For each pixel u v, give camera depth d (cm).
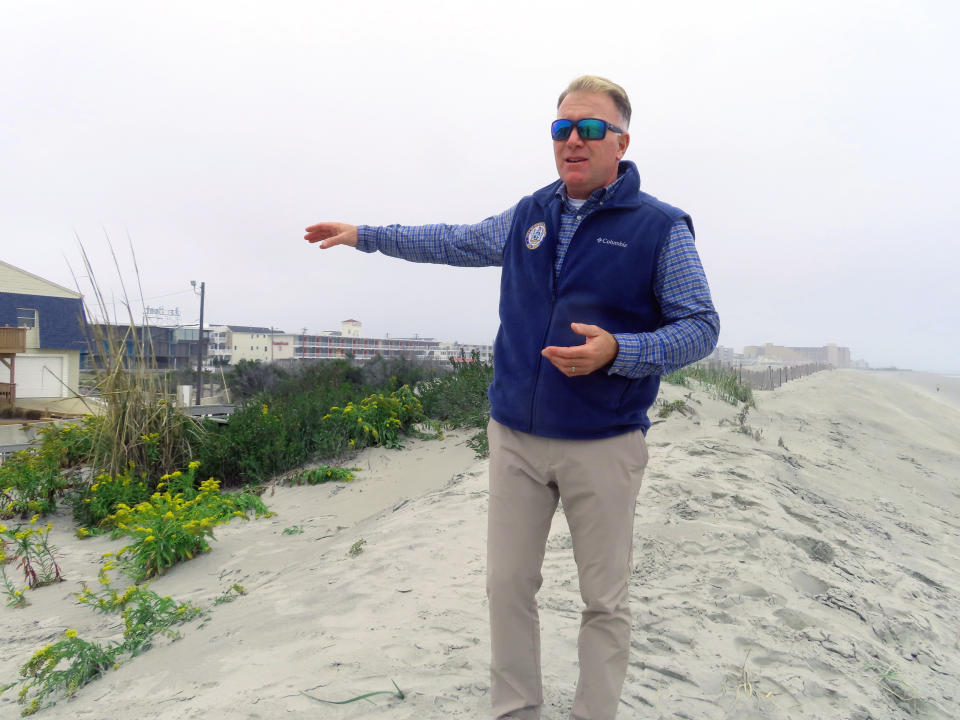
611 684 180
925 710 242
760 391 1797
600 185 187
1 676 326
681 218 179
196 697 241
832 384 2439
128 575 501
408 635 275
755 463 596
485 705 218
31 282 2786
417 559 382
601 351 158
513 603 190
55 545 620
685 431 750
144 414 775
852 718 228
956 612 353
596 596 181
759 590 326
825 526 470
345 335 18662
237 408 960
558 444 182
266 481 820
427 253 223
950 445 1249
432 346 18325
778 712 227
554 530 411
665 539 384
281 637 292
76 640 304
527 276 192
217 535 594
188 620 359
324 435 894
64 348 2853
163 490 727
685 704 227
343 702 222
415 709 216
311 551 497
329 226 231
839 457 843
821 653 272
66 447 855
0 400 2167
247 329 14038
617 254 179
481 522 444
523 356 188
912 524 590
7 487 747
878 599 345
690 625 287
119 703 253
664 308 181
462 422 1012
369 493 720
